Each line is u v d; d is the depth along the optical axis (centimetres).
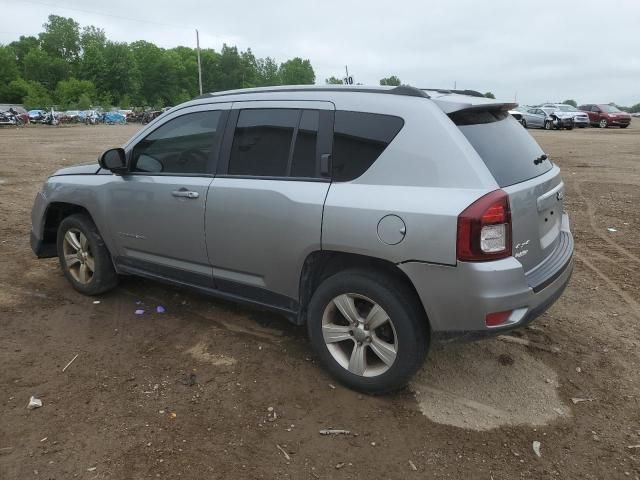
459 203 294
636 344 417
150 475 275
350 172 334
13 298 488
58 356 388
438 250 297
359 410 333
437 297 304
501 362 389
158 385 354
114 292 507
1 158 1658
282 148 366
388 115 328
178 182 409
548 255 354
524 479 279
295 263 354
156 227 426
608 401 345
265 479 275
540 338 425
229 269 394
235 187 376
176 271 429
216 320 451
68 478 271
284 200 351
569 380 368
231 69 12675
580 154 1739
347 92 350
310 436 308
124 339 416
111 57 10850
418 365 326
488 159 313
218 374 369
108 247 471
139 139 445
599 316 466
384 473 281
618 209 895
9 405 328
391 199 312
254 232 368
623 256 637
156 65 11688
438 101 324
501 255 299
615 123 3475
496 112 364
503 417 328
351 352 361
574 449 301
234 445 299
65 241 501
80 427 310
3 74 11025
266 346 408
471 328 303
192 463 284
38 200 518
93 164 493
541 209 337
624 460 293
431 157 310
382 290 322
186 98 12162
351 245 324
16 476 271
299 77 13475
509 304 299
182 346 407
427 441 306
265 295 382
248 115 387
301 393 349
